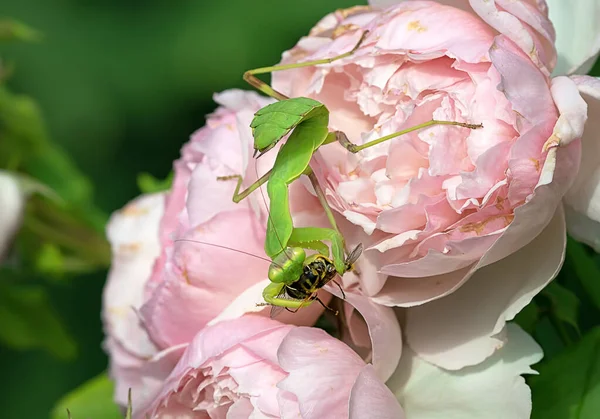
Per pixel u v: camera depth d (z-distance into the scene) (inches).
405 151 16.5
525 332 16.7
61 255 23.1
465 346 16.6
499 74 16.1
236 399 16.8
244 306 16.9
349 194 16.6
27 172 23.6
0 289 23.2
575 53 17.3
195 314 17.3
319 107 16.3
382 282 16.6
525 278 16.5
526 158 15.9
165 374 17.7
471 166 16.3
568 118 15.8
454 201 16.1
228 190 17.3
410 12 16.8
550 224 16.5
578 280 18.0
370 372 16.3
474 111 16.2
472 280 16.7
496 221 16.1
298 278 16.2
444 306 16.8
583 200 16.4
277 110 16.3
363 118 17.1
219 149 17.5
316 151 16.8
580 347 17.0
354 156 16.8
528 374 17.1
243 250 17.1
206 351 16.7
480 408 16.4
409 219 16.3
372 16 17.5
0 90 23.4
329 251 16.9
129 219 20.0
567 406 16.8
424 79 16.5
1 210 22.0
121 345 19.2
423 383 16.7
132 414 18.1
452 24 16.6
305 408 16.1
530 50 16.1
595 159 16.3
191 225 17.2
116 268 19.6
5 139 23.3
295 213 17.1
